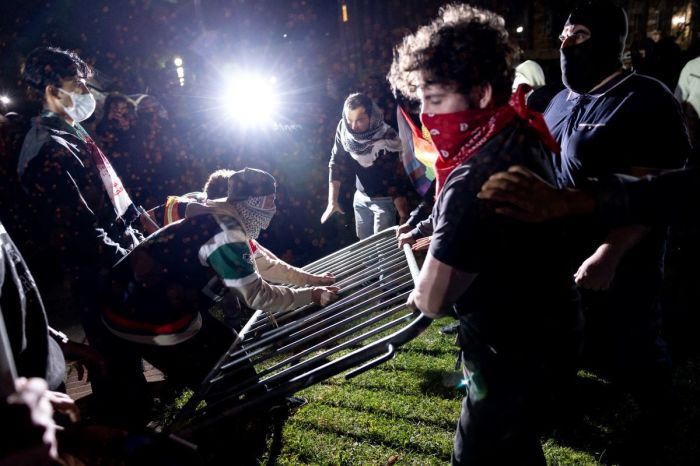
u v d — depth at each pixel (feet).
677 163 7.19
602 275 6.91
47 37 33.63
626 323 7.68
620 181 4.40
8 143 12.69
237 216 7.80
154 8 39.60
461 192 4.66
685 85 14.05
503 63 4.63
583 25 7.27
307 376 6.16
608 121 7.38
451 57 4.50
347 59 37.63
